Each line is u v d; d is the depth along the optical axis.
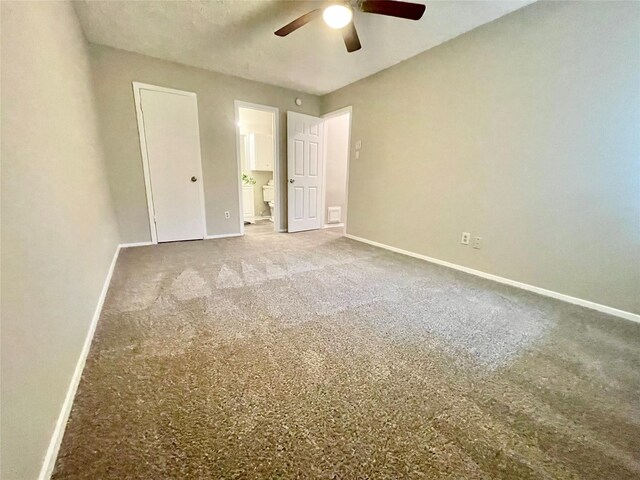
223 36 2.75
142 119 3.35
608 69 1.85
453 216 2.88
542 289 2.29
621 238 1.89
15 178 0.87
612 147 1.87
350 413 1.07
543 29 2.11
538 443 0.97
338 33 2.65
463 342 1.57
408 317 1.84
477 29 2.50
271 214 6.32
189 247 3.55
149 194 3.55
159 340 1.52
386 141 3.55
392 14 2.00
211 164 3.92
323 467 0.87
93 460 0.87
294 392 1.17
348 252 3.46
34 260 0.95
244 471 0.85
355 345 1.52
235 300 2.03
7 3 0.95
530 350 1.51
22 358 0.78
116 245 3.18
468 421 1.05
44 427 0.86
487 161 2.55
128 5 2.26
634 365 1.40
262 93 4.12
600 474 0.87
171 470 0.85
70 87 1.85
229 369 1.30
